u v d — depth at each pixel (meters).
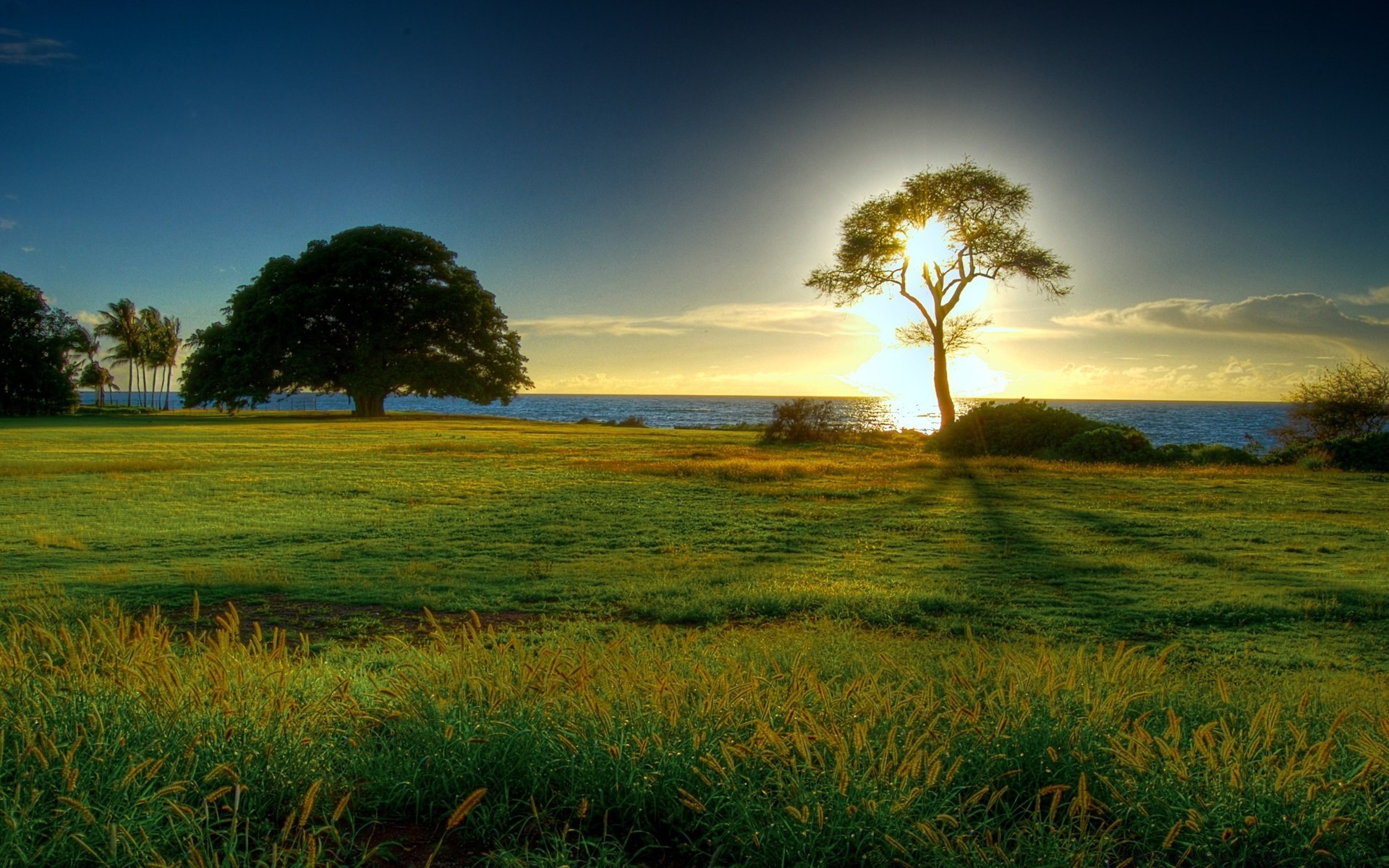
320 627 7.38
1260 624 7.73
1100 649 4.54
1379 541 12.16
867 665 5.04
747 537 12.56
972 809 2.98
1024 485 19.28
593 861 2.76
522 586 9.12
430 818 3.15
